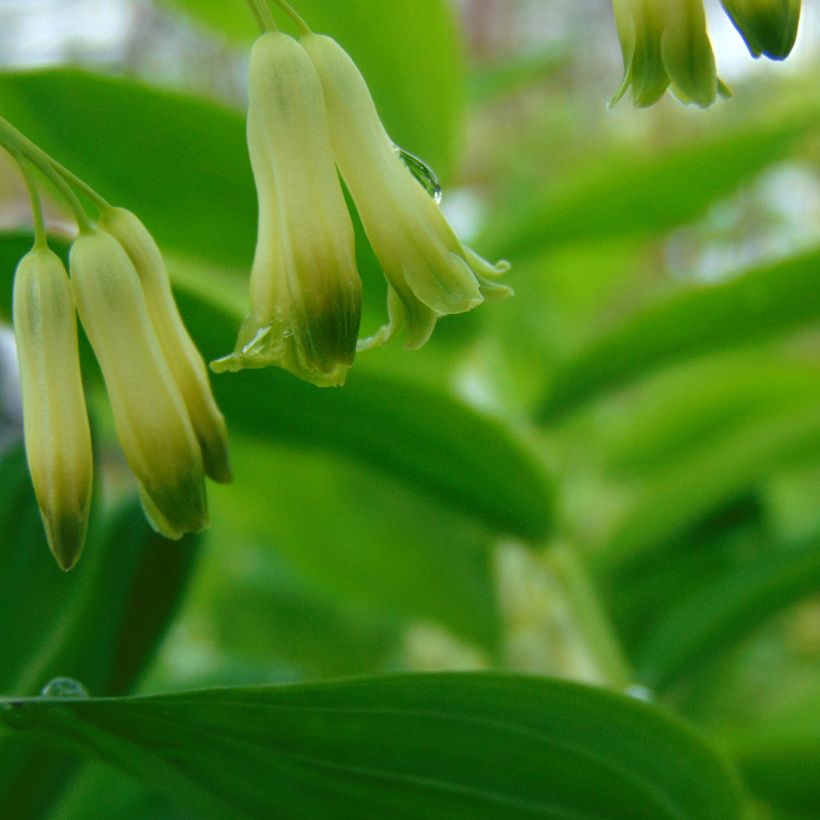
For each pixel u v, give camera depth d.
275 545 0.22
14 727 0.12
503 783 0.12
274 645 0.25
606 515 0.26
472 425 0.16
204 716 0.12
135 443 0.11
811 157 0.36
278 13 0.17
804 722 0.17
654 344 0.19
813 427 0.20
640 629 0.22
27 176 0.12
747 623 0.18
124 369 0.12
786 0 0.11
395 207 0.12
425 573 0.22
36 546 0.15
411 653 0.29
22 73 0.15
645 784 0.12
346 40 0.18
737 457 0.20
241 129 0.16
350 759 0.12
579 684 0.12
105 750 0.12
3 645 0.15
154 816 0.16
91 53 0.43
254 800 0.12
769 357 0.27
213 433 0.12
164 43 0.43
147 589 0.16
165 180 0.16
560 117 0.42
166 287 0.12
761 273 0.17
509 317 0.24
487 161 0.40
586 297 0.28
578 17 0.49
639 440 0.24
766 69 0.40
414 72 0.18
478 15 0.49
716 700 0.24
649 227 0.20
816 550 0.17
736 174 0.19
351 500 0.21
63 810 0.16
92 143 0.16
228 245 0.17
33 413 0.12
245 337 0.11
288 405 0.15
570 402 0.20
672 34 0.11
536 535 0.18
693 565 0.22
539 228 0.20
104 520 0.16
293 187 0.11
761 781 0.17
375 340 0.12
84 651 0.15
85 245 0.12
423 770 0.12
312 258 0.11
